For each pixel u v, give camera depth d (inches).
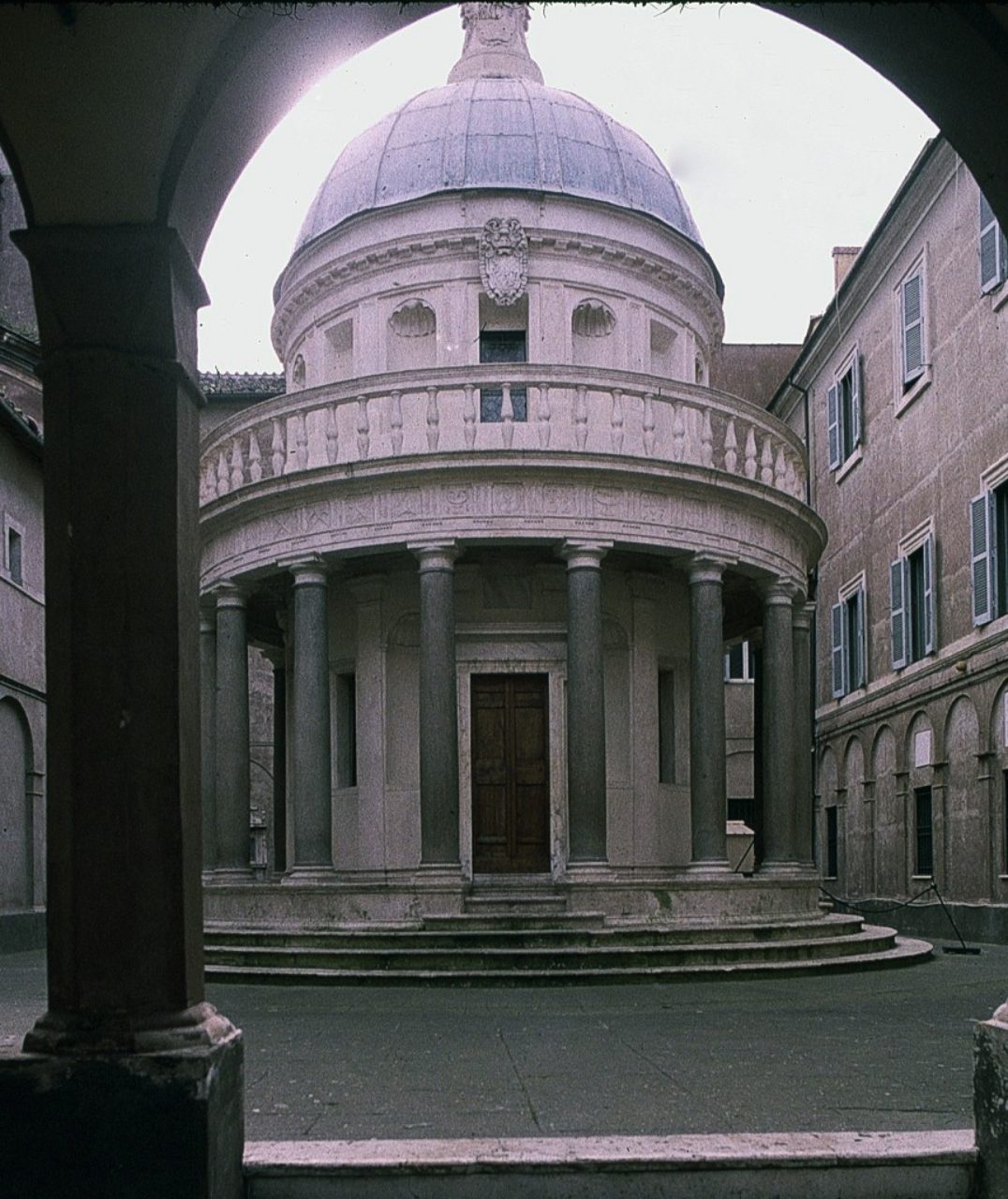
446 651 701.3
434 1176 226.1
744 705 1502.2
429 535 706.2
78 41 203.9
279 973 611.5
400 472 705.6
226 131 233.9
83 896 217.8
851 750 1278.3
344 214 922.7
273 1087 343.3
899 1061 377.7
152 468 228.7
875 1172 227.9
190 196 234.7
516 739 798.5
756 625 960.3
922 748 1071.0
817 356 1412.4
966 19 218.7
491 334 900.0
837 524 1343.5
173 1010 217.6
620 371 738.2
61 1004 217.2
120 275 227.1
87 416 227.8
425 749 693.3
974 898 957.2
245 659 792.9
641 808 804.6
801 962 648.4
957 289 1000.2
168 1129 206.1
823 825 1366.9
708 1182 226.8
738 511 764.6
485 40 1058.1
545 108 942.4
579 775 691.4
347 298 912.9
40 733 1072.8
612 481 715.4
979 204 943.7
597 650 702.5
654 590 833.5
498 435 747.4
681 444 749.3
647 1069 366.0
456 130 919.0
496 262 861.8
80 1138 206.2
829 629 1363.2
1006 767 905.5
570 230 879.1
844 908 1202.0
